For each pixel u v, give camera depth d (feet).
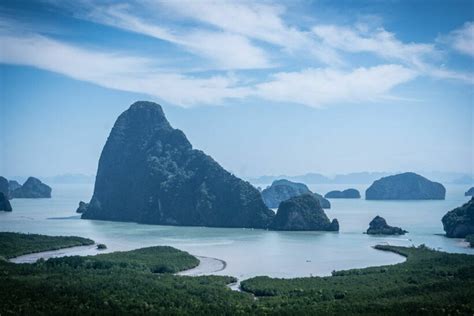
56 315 605.31
